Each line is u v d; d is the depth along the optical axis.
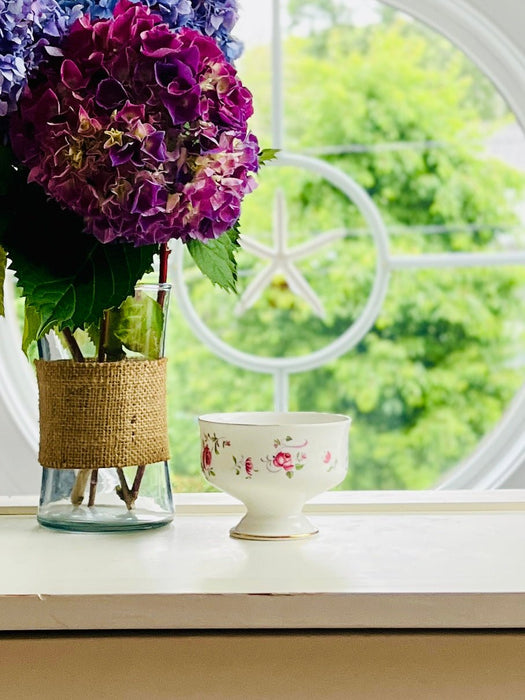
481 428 6.71
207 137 0.87
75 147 0.87
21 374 1.69
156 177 0.87
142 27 0.89
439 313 6.70
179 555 0.93
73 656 0.80
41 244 0.94
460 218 6.72
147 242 0.90
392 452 6.74
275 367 2.20
